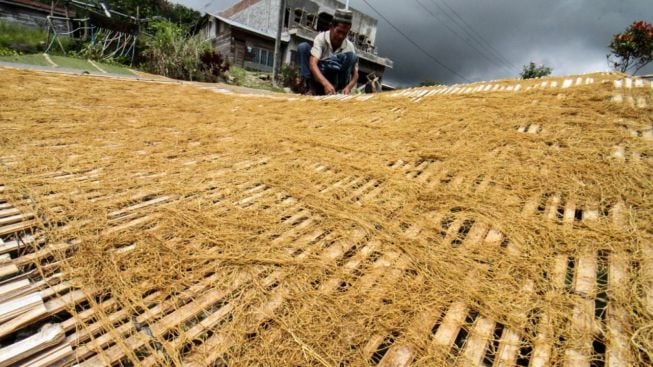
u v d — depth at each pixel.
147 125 2.82
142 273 1.13
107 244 1.24
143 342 0.90
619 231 1.34
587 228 1.38
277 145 2.45
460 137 2.40
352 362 0.89
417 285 1.14
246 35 16.73
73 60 8.33
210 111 3.62
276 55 13.27
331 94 4.82
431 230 1.44
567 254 1.26
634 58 7.57
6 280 1.04
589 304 1.05
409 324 1.00
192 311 1.01
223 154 2.27
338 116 3.36
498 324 1.02
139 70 10.15
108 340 0.90
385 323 1.00
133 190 1.66
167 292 1.06
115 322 0.95
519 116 2.62
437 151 2.20
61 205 1.46
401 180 1.88
